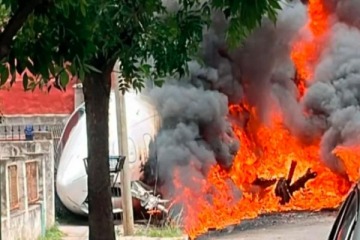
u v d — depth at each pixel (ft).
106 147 48.78
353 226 22.76
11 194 77.41
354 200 27.55
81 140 104.88
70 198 101.71
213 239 88.63
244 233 91.30
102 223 48.52
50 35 27.17
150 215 97.35
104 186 48.65
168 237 85.40
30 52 27.09
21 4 25.82
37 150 96.58
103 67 46.34
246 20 24.70
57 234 89.86
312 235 86.63
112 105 103.40
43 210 89.56
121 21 41.65
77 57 27.50
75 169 102.06
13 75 27.12
